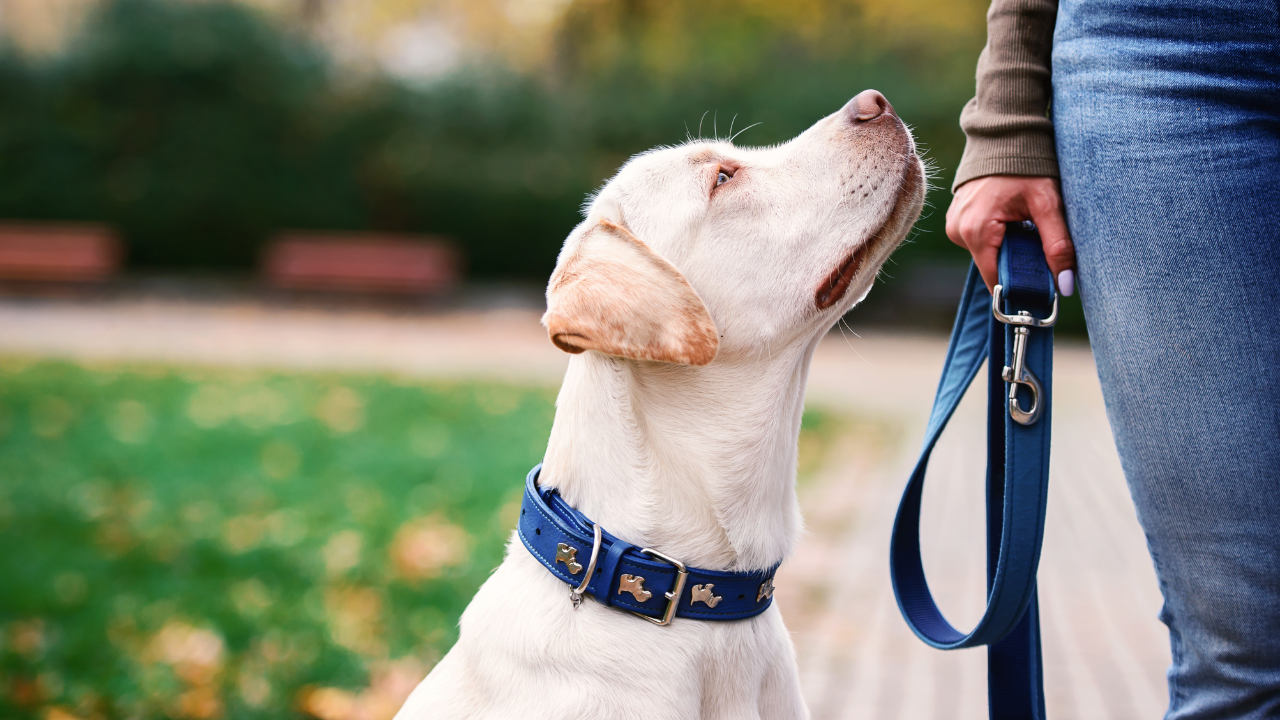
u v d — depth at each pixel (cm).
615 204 215
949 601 443
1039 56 188
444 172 2131
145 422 826
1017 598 179
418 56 2700
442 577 454
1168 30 162
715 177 211
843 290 210
